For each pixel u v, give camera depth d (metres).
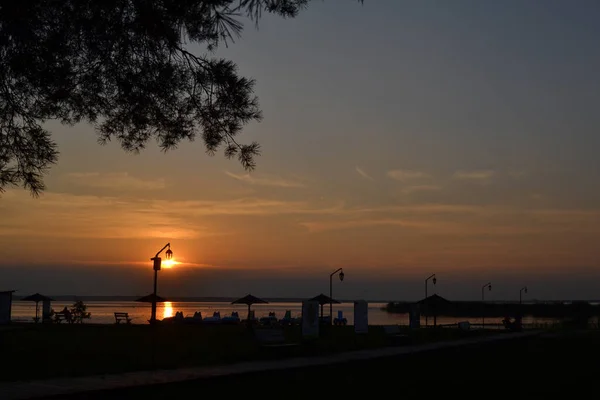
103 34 10.44
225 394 14.81
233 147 12.03
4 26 9.42
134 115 11.87
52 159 11.44
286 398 14.41
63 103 11.44
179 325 46.59
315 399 14.38
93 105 11.73
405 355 25.62
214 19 10.41
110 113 11.97
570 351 30.44
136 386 14.70
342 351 25.98
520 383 18.12
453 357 26.19
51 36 10.02
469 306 131.38
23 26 9.44
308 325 24.83
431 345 30.72
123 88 11.41
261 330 24.53
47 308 46.16
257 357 22.20
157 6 10.34
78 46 10.63
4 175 11.26
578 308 104.62
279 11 10.19
